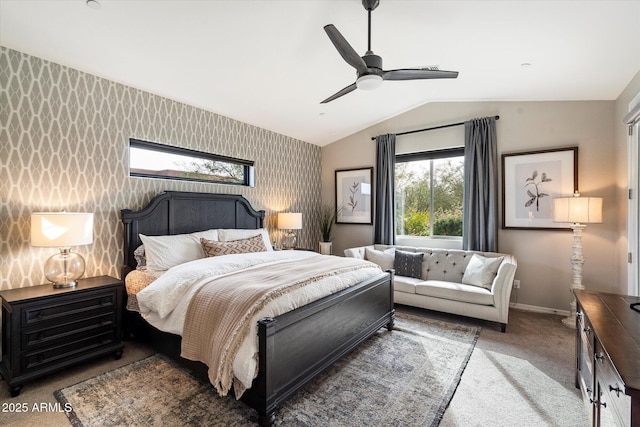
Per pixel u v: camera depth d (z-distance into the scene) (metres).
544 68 2.88
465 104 4.23
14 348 2.04
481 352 2.65
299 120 4.53
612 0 1.87
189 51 2.66
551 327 3.21
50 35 2.30
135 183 3.14
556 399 1.98
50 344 2.19
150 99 3.28
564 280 3.60
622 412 0.94
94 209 2.85
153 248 2.91
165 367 2.38
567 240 3.58
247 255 2.96
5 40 2.32
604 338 1.21
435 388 2.09
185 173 3.65
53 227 2.26
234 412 1.83
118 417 1.79
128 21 2.22
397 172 4.93
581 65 2.71
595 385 1.36
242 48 2.71
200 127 3.76
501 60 2.85
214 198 3.78
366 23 2.44
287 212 5.01
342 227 5.49
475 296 3.22
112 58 2.64
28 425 1.74
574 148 3.49
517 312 3.71
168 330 2.20
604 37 2.24
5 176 2.38
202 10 2.19
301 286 2.13
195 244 3.21
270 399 1.69
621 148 3.12
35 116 2.52
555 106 3.64
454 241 4.37
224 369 1.69
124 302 2.90
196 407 1.88
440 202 4.53
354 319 2.53
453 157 4.40
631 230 2.89
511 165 3.89
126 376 2.25
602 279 3.36
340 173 5.49
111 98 2.98
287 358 1.82
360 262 3.05
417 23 2.40
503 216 3.94
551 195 3.63
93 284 2.49
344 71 3.25
